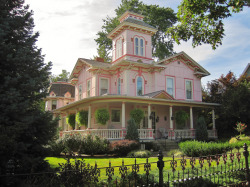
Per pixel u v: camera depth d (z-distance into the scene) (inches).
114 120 845.2
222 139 888.3
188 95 1019.9
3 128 248.1
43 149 309.6
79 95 1125.7
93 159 530.3
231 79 1080.8
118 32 1000.9
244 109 856.9
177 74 999.6
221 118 970.1
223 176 307.3
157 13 1478.8
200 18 463.8
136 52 953.5
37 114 311.1
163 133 859.4
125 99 730.8
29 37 332.8
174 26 510.6
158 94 803.4
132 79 892.6
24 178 267.3
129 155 578.2
